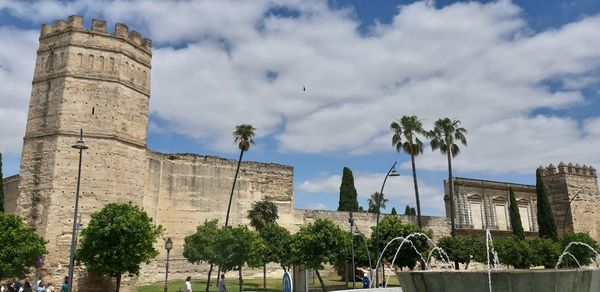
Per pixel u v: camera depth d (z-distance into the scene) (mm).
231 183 62094
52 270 38719
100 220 35344
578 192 79688
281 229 51906
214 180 60812
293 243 41250
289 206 66000
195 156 60094
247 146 53969
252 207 62594
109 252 34375
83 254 35094
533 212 78312
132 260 35156
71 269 26844
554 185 81750
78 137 41812
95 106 42875
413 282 14047
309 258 39094
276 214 62000
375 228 47906
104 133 42625
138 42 47156
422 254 45625
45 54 44156
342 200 75875
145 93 47000
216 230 43062
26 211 40594
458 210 71938
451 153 62812
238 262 40031
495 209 75062
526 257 55938
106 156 42375
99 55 44031
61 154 41000
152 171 55250
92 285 39344
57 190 40219
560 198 80750
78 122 42062
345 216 68125
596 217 82000
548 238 64000
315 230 40438
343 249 40250
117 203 39844
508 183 77500
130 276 39500
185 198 58188
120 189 42875
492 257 54406
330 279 55312
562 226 79625
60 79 42688
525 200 78062
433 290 13555
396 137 60594
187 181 58781
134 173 44531
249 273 60219
